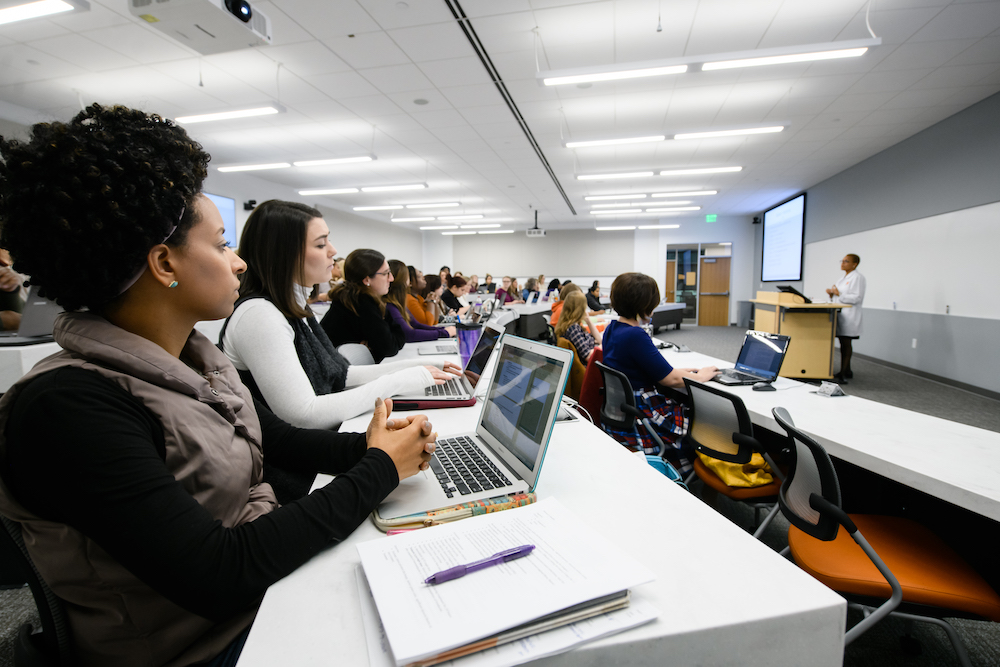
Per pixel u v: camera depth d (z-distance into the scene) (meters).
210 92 4.16
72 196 0.46
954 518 1.32
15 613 1.37
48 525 0.46
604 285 12.88
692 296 12.12
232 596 0.46
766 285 10.41
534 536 0.57
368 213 11.00
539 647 0.42
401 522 0.63
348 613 0.47
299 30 3.15
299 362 1.10
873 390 4.54
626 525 0.64
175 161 0.52
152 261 0.52
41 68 3.67
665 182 7.82
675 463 1.85
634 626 0.44
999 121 4.17
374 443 0.68
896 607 1.00
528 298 9.05
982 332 4.37
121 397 0.48
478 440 0.95
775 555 0.56
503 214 11.16
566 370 0.70
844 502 1.64
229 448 0.58
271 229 1.13
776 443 1.97
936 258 4.98
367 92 4.20
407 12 2.94
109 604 0.50
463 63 3.63
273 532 0.51
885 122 4.96
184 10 2.10
